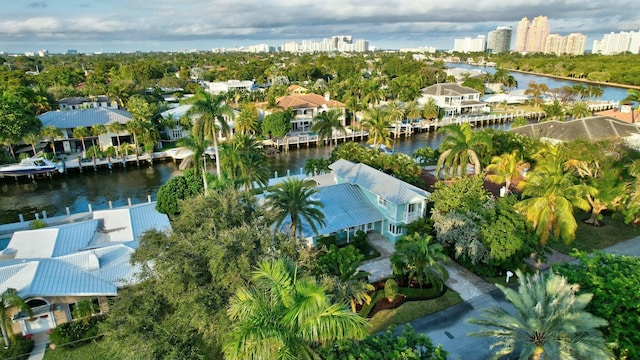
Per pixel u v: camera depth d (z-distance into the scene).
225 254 19.95
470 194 37.09
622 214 43.31
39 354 26.22
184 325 19.97
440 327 28.31
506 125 108.38
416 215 40.66
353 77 152.00
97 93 113.69
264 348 14.48
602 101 127.00
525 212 34.91
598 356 17.41
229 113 46.53
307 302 14.77
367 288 27.25
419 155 67.25
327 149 85.88
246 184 44.06
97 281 29.09
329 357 16.89
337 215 40.78
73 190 62.38
